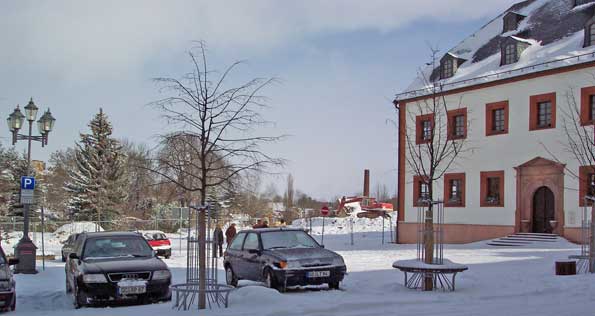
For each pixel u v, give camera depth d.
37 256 30.14
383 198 102.00
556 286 14.19
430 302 12.02
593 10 33.56
